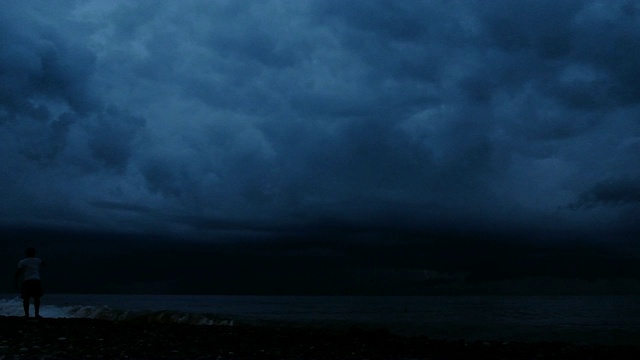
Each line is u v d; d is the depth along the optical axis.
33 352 10.78
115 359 10.37
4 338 12.62
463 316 71.00
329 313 81.50
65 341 12.48
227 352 11.97
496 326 40.50
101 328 15.61
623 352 13.86
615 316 70.12
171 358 10.77
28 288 18.25
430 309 110.19
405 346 14.22
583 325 46.72
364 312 89.38
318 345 13.86
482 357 12.70
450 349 13.83
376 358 11.91
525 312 88.69
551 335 32.12
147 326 16.94
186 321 37.31
